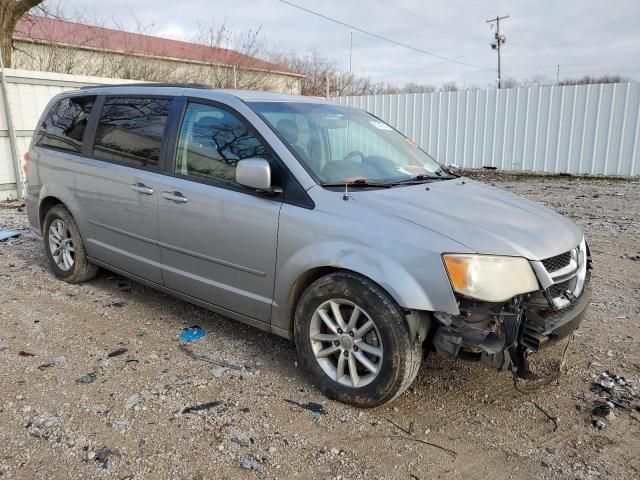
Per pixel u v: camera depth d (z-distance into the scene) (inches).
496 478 102.7
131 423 117.0
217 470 103.2
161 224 159.0
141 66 714.2
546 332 112.5
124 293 197.0
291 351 153.2
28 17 586.6
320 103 169.2
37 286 202.7
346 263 119.9
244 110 145.1
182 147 156.9
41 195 208.1
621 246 265.6
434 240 113.1
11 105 395.9
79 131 194.4
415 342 116.6
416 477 102.7
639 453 109.8
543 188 457.7
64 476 100.5
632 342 158.1
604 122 509.4
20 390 129.0
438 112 603.8
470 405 127.3
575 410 124.9
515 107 554.3
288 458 107.2
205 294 153.3
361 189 133.3
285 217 130.0
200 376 137.7
